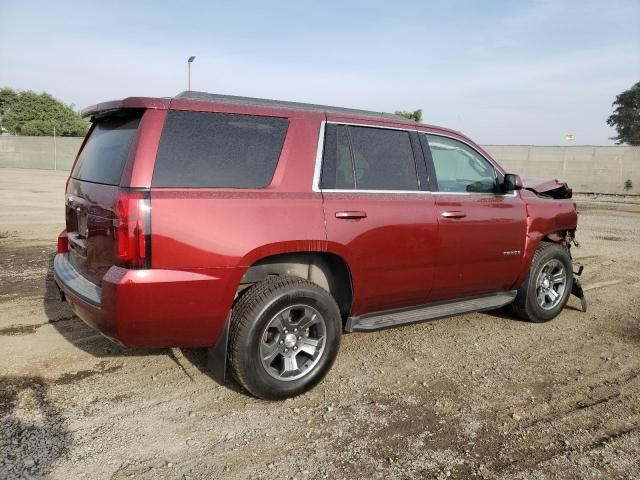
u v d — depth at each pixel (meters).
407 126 4.36
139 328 3.11
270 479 2.77
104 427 3.21
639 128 53.12
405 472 2.87
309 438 3.17
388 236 3.98
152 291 3.04
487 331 5.21
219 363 3.45
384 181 4.11
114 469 2.80
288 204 3.50
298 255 3.75
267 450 3.03
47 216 12.35
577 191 29.98
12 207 13.90
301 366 3.71
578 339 5.06
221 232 3.22
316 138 3.76
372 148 4.09
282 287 3.49
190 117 3.31
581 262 8.75
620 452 3.12
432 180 4.41
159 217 3.04
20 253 8.02
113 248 3.06
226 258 3.24
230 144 3.41
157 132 3.17
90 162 3.74
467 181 4.76
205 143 3.31
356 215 3.78
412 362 4.37
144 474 2.77
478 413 3.54
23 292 5.89
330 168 3.80
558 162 30.28
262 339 3.45
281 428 3.28
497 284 4.97
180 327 3.23
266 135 3.58
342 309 4.10
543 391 3.91
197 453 2.98
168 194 3.10
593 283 7.34
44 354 4.23
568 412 3.59
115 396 3.60
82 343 4.48
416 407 3.60
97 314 3.12
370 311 4.16
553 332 5.25
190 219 3.13
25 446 2.96
